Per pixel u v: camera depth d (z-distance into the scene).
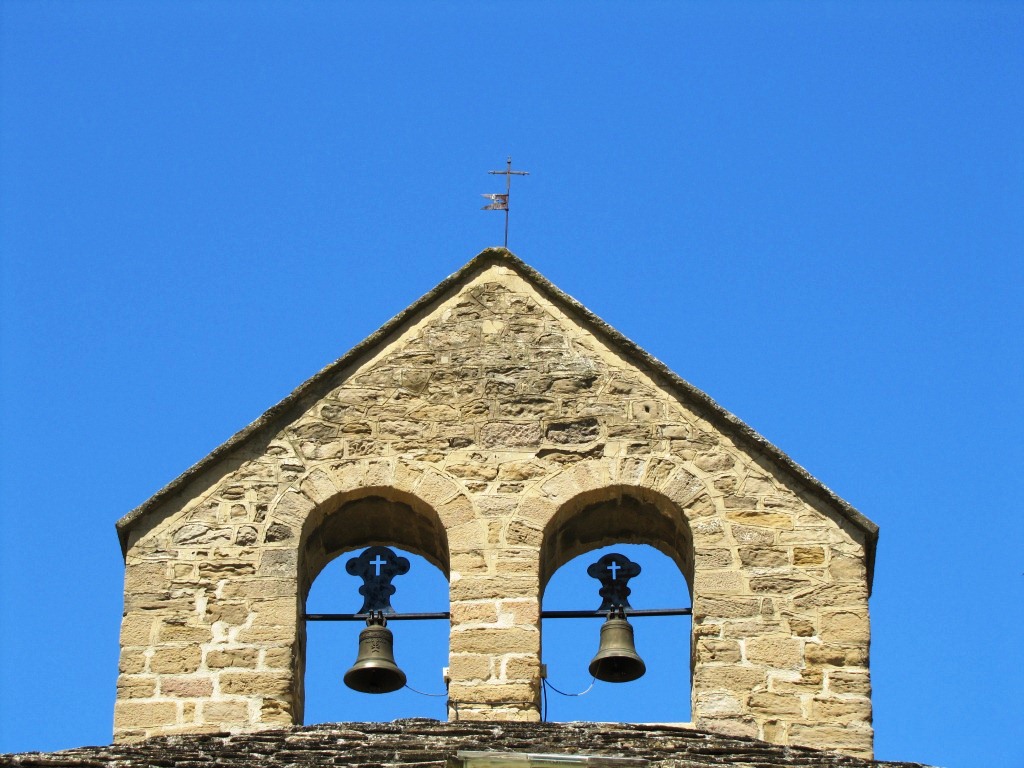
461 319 30.91
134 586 29.33
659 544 30.59
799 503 29.67
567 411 30.25
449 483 29.88
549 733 27.70
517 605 29.20
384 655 29.73
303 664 29.62
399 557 30.33
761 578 29.30
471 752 26.47
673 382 30.34
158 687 28.81
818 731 28.53
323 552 30.53
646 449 30.00
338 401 30.34
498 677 28.81
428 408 30.33
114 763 26.61
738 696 28.70
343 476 29.92
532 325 30.83
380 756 26.80
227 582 29.38
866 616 29.08
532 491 29.81
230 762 26.64
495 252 31.28
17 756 26.72
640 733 27.83
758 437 29.94
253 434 30.14
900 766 27.39
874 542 29.58
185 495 29.84
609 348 30.64
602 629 29.91
